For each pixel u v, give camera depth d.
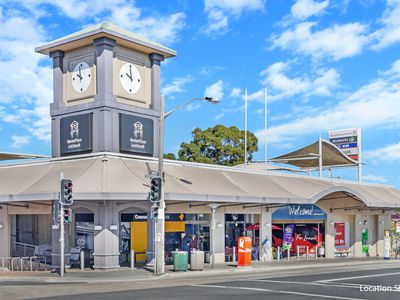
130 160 31.88
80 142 32.22
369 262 38.94
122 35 32.06
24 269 30.33
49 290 20.28
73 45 33.28
